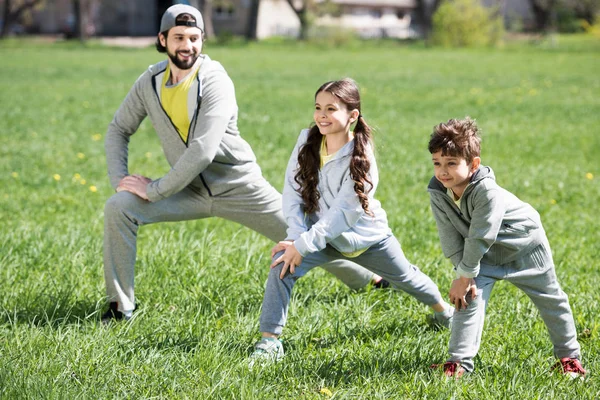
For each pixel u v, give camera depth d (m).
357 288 4.69
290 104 17.09
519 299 4.55
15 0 52.62
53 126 13.52
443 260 5.48
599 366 3.59
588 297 4.61
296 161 3.80
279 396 3.23
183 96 4.03
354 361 3.63
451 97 18.31
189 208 4.27
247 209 4.30
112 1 63.19
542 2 56.62
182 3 3.99
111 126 4.41
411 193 8.17
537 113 15.19
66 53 38.41
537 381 3.38
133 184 4.11
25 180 8.79
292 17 63.34
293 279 3.71
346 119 3.60
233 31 60.91
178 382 3.32
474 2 45.38
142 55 37.00
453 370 3.40
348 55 37.41
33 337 3.70
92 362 3.45
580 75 24.36
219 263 5.15
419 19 53.28
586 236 6.38
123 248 4.08
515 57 34.38
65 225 6.51
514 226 3.39
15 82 22.03
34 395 3.06
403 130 13.06
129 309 4.16
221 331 3.99
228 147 4.18
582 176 9.24
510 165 9.88
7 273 4.90
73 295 4.48
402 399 3.19
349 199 3.63
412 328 4.12
